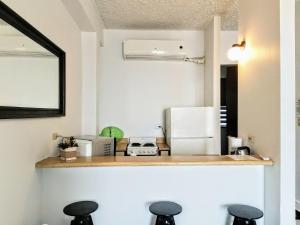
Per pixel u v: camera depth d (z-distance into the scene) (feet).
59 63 6.89
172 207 5.63
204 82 12.73
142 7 10.02
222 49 12.78
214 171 6.21
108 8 10.11
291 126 5.66
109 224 6.11
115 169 6.07
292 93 5.65
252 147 7.15
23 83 4.69
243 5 7.98
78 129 9.59
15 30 4.36
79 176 6.02
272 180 5.98
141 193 6.13
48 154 6.24
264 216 6.34
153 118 12.76
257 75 6.86
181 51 12.08
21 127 4.81
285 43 5.65
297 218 8.18
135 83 12.69
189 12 10.57
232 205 6.01
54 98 6.46
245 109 7.69
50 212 5.96
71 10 7.90
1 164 4.12
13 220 4.55
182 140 10.68
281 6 5.67
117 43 12.60
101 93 12.52
